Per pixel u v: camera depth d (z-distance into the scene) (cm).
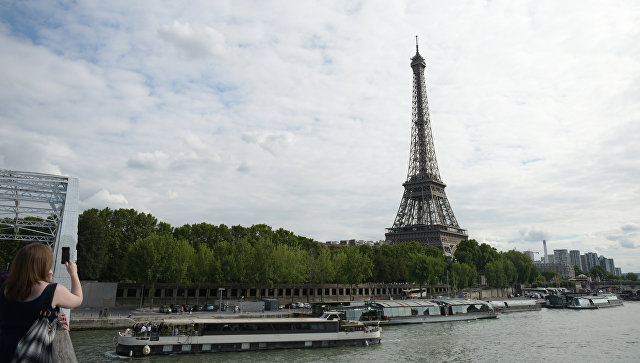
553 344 7119
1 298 549
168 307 9169
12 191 5247
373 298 15875
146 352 5525
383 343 7050
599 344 7144
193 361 5388
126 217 12069
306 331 6506
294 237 15412
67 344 668
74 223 5284
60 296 577
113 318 7406
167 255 10288
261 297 12975
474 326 9406
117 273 11594
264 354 5956
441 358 5978
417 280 16075
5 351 529
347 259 14412
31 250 564
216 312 9419
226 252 12019
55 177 5509
